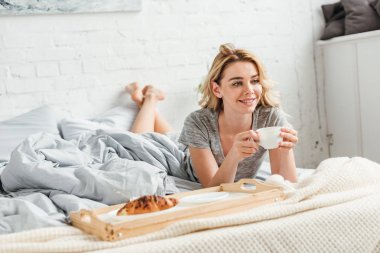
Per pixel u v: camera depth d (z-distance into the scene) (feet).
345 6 10.88
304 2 11.58
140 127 9.20
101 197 5.88
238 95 6.39
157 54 10.14
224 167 6.07
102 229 4.11
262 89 6.81
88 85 9.57
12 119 8.50
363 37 10.49
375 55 10.39
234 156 5.95
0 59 8.89
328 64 11.67
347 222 4.62
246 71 6.40
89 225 4.33
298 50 11.54
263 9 11.12
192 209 4.48
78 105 9.51
